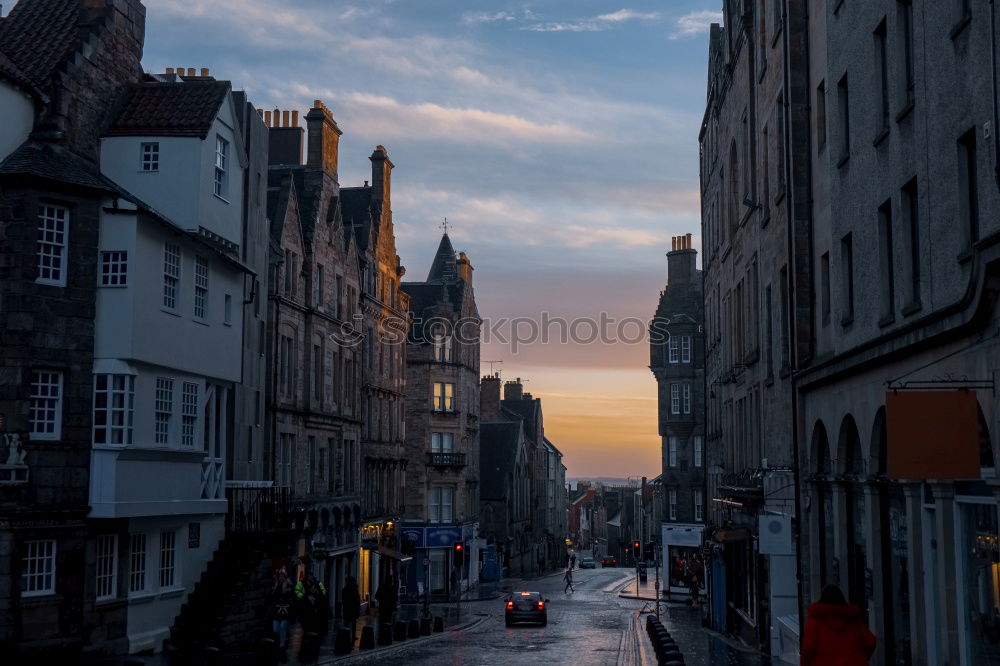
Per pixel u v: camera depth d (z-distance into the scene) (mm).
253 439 35906
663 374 74500
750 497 31609
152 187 27172
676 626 45125
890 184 18281
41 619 22672
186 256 27344
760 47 31359
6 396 22781
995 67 12961
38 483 23094
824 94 24250
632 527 151625
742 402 37938
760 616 31125
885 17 18594
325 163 47125
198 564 28656
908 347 16688
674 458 73500
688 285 75250
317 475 44781
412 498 70375
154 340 25391
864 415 19875
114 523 24703
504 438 100375
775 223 28797
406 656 29609
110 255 24547
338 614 46719
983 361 13727
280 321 40375
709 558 44500
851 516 21922
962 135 14656
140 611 25625
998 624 14023
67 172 23969
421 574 68750
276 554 30391
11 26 27578
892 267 18797
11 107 24047
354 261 50656
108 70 27500
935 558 16750
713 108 46094
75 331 23891
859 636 12148
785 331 27797
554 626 44406
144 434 25172
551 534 128875
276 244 40062
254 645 28172
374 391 56062
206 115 27703
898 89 17812
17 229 23203
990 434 13523
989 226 13594
